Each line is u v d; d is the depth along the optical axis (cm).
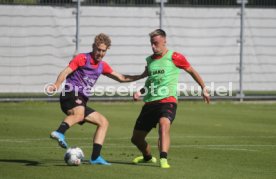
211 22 8081
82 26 7675
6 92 7519
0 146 4456
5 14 7456
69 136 5078
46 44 7588
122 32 7806
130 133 5309
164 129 3584
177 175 3350
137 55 7862
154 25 7906
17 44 7512
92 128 5603
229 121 6275
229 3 8162
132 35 7838
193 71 3741
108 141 4838
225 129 5656
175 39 7975
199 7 8038
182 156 4109
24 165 3606
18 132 5234
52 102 7594
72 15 7638
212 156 4122
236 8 8144
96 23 7719
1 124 5738
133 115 6644
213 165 3731
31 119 6144
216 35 8106
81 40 7675
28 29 7531
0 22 7456
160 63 3709
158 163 3769
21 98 7481
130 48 7838
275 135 5300
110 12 7756
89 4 7681
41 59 7581
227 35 8138
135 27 7850
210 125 5934
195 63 8050
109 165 3641
